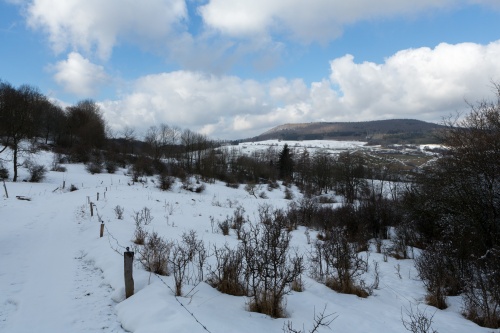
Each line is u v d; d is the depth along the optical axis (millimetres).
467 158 11047
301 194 49062
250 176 64750
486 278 7695
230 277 6812
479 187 10758
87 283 7133
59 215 17188
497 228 10367
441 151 12484
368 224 17484
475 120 11148
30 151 35156
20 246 10641
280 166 72125
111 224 14062
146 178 42469
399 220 17188
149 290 5988
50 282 7160
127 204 23672
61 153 51625
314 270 9531
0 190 25984
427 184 13695
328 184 54750
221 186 49188
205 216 22422
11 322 5133
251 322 5133
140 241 11039
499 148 10367
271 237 7441
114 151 58219
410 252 13797
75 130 63688
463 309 7605
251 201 33906
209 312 5250
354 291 8422
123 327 5008
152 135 67000
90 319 5297
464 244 9555
